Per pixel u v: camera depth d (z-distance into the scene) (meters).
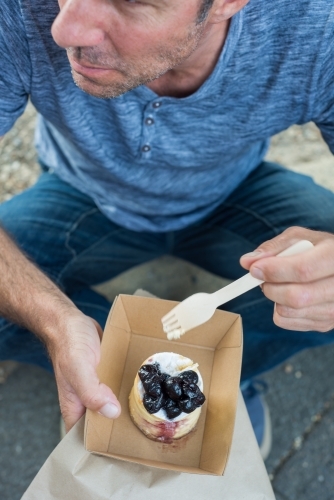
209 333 1.28
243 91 1.31
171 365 1.21
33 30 1.20
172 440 1.21
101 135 1.42
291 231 1.22
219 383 1.23
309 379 2.06
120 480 1.11
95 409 1.08
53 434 1.91
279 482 1.86
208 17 0.99
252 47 1.22
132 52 0.98
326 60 1.26
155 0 0.89
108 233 1.75
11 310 1.29
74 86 1.30
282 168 1.88
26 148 2.45
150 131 1.36
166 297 2.08
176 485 1.12
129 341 1.32
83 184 1.73
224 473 1.09
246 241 1.72
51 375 2.02
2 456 1.86
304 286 1.09
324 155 2.50
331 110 1.38
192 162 1.48
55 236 1.69
